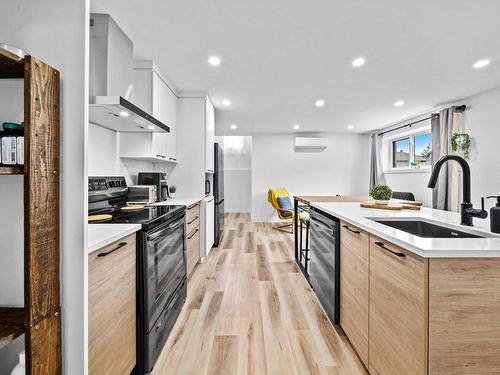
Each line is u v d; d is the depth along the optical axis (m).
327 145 6.84
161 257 1.79
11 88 1.03
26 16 1.03
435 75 3.15
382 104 4.34
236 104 4.32
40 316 0.91
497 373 1.04
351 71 3.02
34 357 0.89
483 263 1.04
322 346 1.86
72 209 1.02
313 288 2.77
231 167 8.73
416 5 1.87
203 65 2.87
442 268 1.03
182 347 1.85
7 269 1.03
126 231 1.37
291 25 2.12
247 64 2.83
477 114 3.90
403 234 1.27
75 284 1.02
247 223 6.85
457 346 1.04
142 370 1.57
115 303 1.29
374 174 6.62
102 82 1.94
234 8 1.89
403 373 1.18
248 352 1.80
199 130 3.75
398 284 1.22
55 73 0.98
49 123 0.95
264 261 3.75
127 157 2.85
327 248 2.27
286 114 4.99
